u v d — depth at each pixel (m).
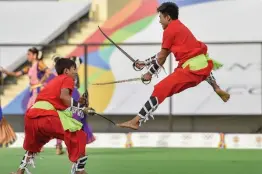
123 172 23.44
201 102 36.00
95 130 37.28
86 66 36.34
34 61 31.56
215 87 18.91
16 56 37.41
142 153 31.56
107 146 35.75
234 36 36.53
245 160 28.06
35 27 37.81
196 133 35.72
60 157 28.95
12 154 30.81
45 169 24.31
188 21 36.72
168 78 17.48
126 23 37.19
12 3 37.88
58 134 18.38
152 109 17.27
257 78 35.56
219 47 35.72
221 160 28.03
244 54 35.59
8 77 37.47
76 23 37.81
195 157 29.47
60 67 19.03
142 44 35.75
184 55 17.64
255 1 36.44
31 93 31.58
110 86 36.44
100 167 25.05
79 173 18.33
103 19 37.53
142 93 36.28
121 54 36.41
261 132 36.84
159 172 23.47
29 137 18.91
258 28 36.41
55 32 37.75
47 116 18.36
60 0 37.78
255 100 35.59
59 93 18.55
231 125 37.12
